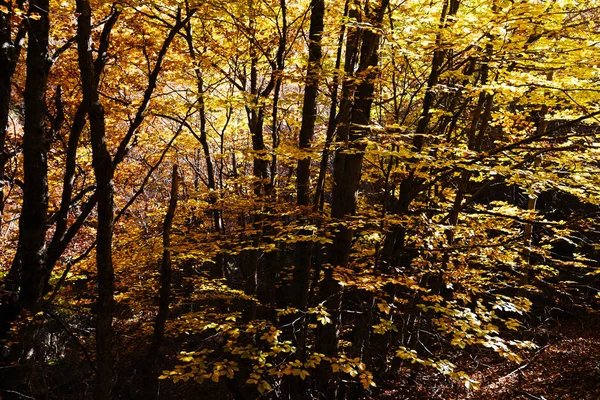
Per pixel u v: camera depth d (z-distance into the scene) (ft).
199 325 20.79
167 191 56.08
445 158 19.98
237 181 23.11
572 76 20.40
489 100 25.29
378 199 33.68
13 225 39.32
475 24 17.56
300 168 25.09
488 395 24.18
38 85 19.90
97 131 15.64
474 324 14.55
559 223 20.16
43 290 21.29
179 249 18.69
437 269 20.86
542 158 24.44
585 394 21.76
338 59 23.82
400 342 22.93
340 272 16.97
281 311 15.56
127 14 23.30
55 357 30.17
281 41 22.53
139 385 23.52
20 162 29.19
